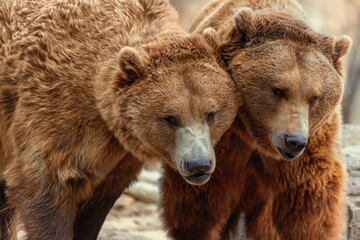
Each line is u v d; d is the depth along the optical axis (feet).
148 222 53.93
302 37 33.22
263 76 32.50
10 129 34.27
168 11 36.14
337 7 110.63
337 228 36.99
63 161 32.89
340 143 37.11
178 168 30.86
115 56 32.96
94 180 34.55
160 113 30.96
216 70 32.22
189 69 31.48
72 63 33.12
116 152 33.91
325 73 32.83
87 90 32.65
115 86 31.81
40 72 33.30
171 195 38.22
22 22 34.96
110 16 34.27
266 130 33.47
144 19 35.12
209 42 33.45
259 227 41.50
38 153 32.96
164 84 31.09
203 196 37.65
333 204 36.52
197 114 30.89
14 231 36.45
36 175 33.09
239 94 33.22
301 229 36.83
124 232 49.96
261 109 32.91
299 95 32.12
